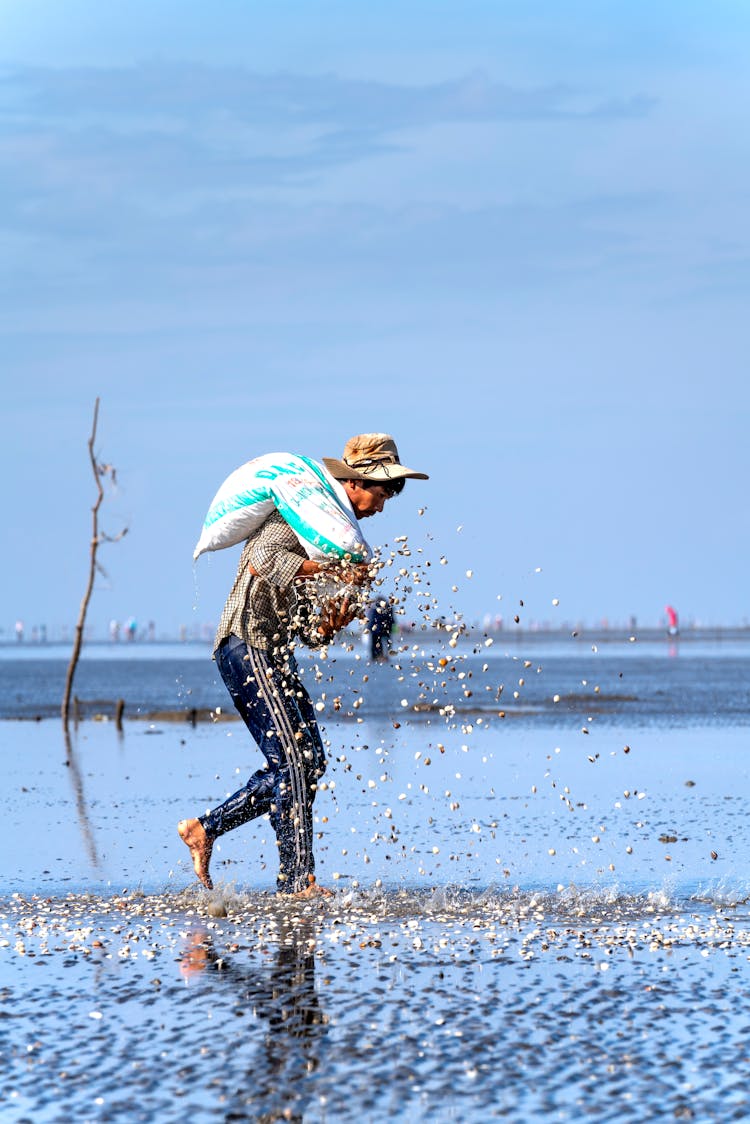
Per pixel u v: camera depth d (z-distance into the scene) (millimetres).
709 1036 17781
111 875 32719
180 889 30625
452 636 28859
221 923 26484
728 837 37406
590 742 69000
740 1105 15188
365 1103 15414
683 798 46531
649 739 70500
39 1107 15438
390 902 28453
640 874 31719
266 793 29375
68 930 25922
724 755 61562
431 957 22938
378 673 140000
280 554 28625
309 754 29250
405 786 51031
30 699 131375
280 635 29188
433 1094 15664
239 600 29062
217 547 29234
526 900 28609
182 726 92438
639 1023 18453
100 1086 16094
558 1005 19484
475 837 38000
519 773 55125
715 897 28703
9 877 32438
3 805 47375
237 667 29125
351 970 21969
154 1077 16406
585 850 35469
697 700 107250
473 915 26953
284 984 21016
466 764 58719
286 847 29141
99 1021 18906
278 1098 15602
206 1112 15219
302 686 29797
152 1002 19969
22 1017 19188
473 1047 17406
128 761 65188
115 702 121000
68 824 42188
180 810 45594
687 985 20656
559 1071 16422
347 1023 18609
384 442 30906
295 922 26344
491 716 89688
